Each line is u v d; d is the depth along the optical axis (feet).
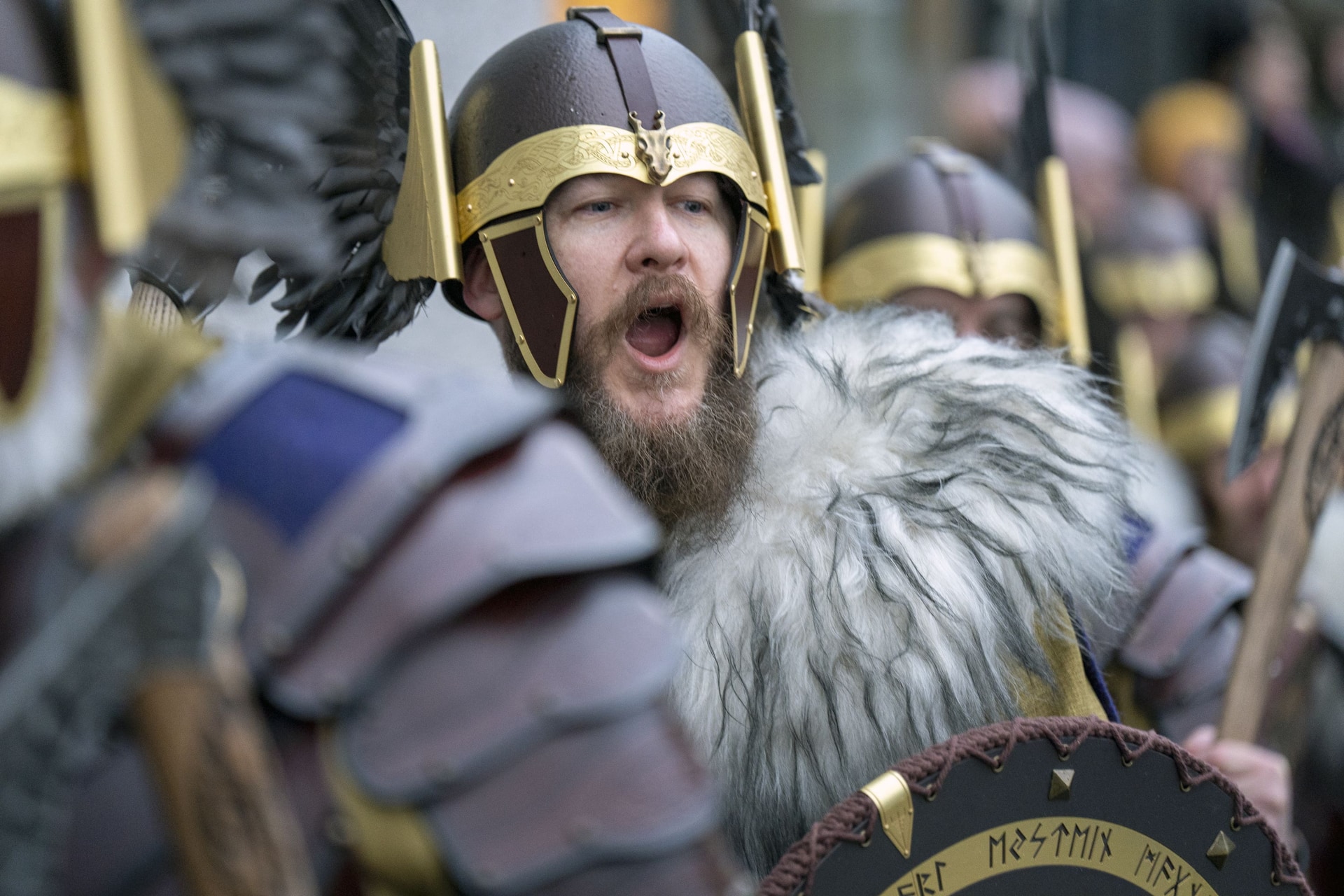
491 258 9.50
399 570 4.95
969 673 8.94
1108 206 20.89
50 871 4.64
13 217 4.73
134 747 4.94
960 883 7.85
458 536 4.99
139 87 4.83
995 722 8.99
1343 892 13.46
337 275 9.32
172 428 5.14
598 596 5.18
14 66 4.76
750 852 8.91
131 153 4.78
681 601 9.21
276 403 5.20
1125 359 18.26
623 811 4.99
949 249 13.38
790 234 9.96
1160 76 27.71
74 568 4.61
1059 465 9.69
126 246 4.75
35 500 4.76
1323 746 13.38
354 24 9.00
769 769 8.87
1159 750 8.25
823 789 8.84
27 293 4.76
